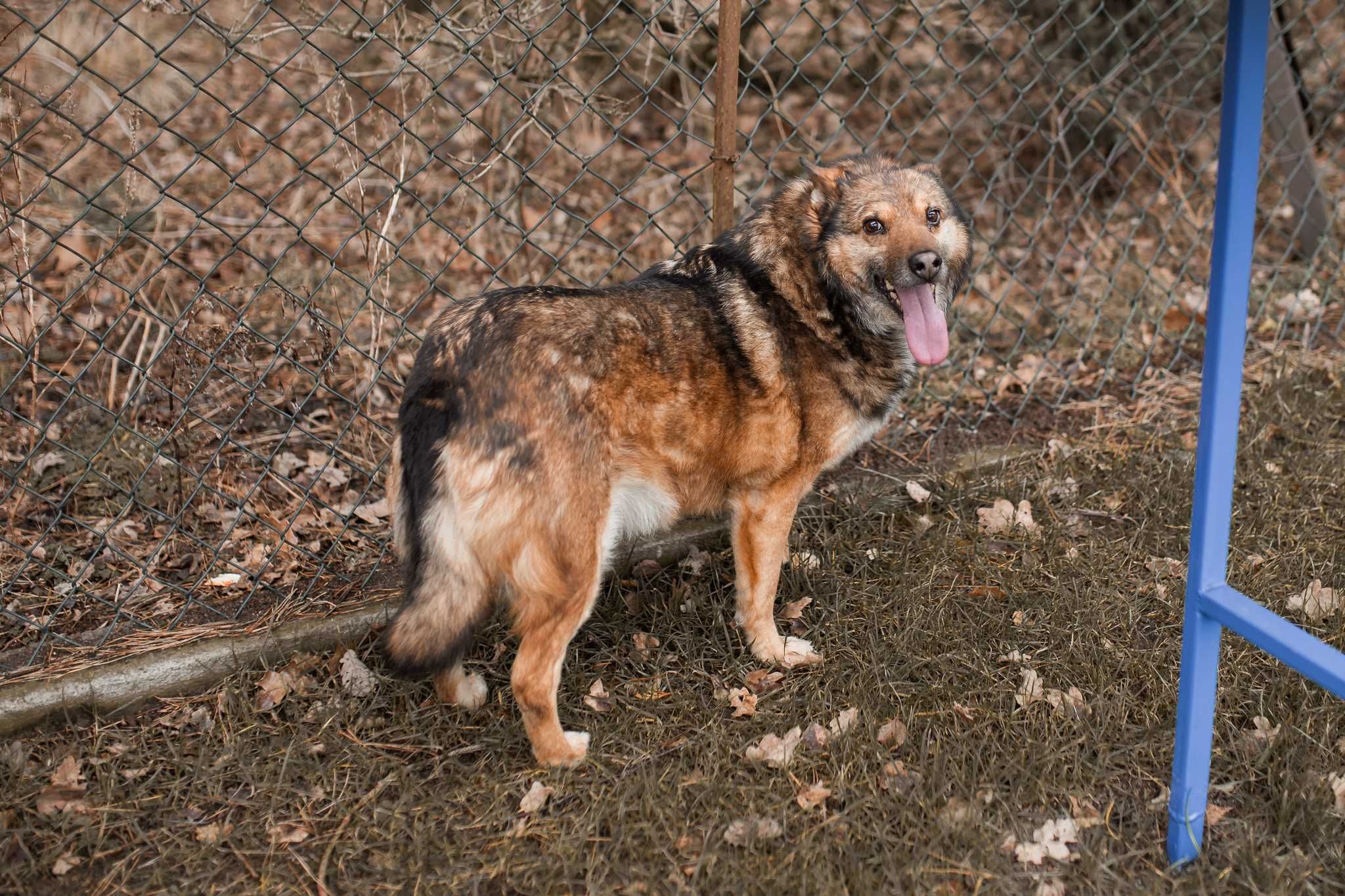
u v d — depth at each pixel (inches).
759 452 116.3
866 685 115.6
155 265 177.2
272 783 102.7
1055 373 191.2
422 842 95.8
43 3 184.4
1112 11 242.8
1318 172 223.8
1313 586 127.3
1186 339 201.3
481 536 100.3
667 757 108.0
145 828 98.7
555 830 98.1
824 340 117.7
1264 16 73.2
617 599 132.3
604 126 231.1
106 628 121.5
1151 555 139.3
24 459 129.8
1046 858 94.0
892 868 91.1
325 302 182.1
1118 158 253.8
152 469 144.5
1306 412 169.5
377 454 156.6
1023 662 119.0
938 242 121.6
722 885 91.1
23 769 102.5
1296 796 96.7
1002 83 261.0
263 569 129.1
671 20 187.2
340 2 127.6
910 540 142.2
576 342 103.4
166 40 209.6
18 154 116.9
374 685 116.4
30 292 139.9
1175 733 99.3
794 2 252.7
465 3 172.6
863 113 273.3
